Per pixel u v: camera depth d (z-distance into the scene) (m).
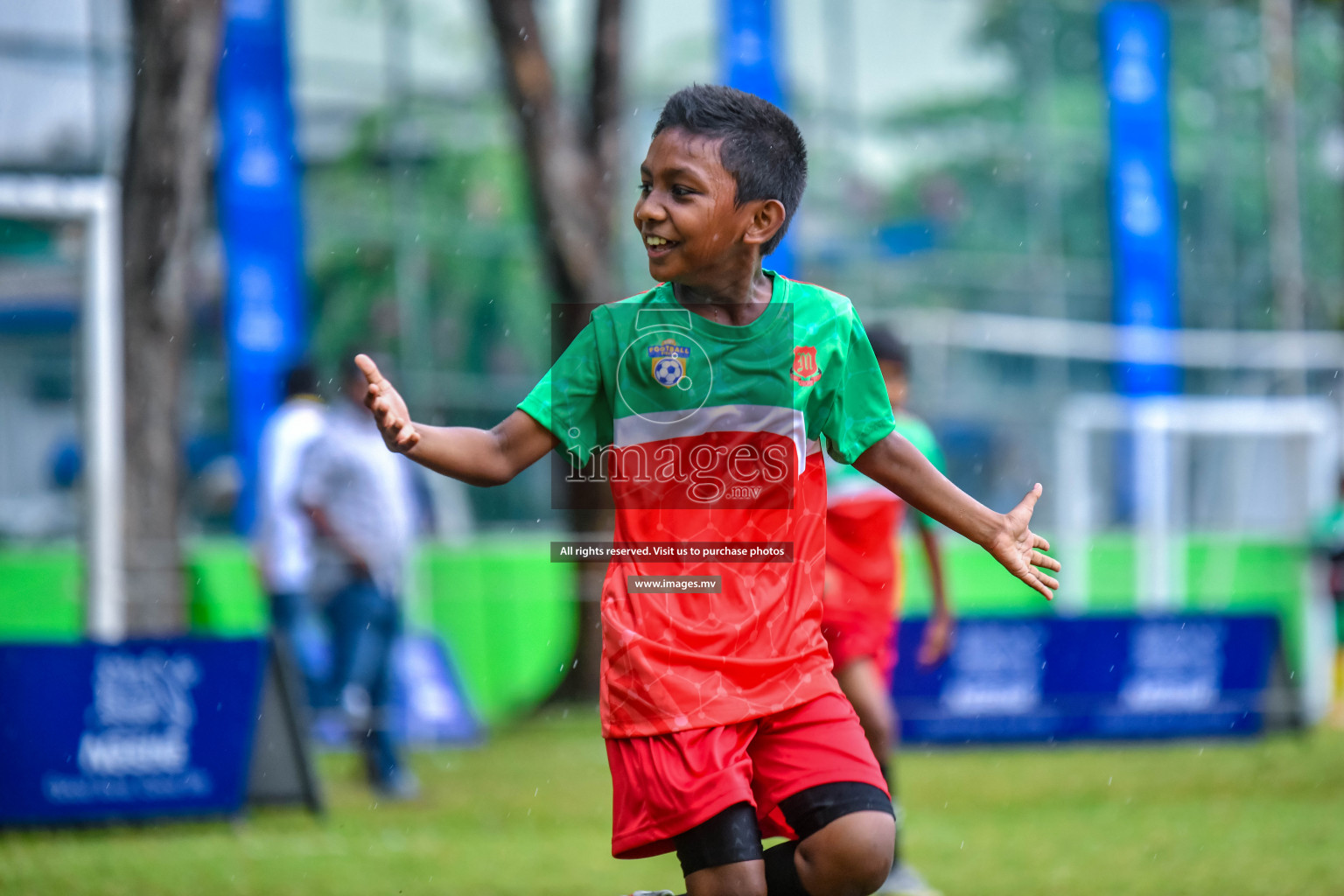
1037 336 58.06
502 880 18.20
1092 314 67.56
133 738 22.03
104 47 38.31
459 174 57.78
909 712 31.86
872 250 65.12
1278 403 51.16
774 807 9.47
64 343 49.84
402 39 56.12
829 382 9.79
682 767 9.16
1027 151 68.38
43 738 21.56
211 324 48.69
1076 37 71.94
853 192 65.44
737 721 9.23
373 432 26.78
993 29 69.94
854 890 9.16
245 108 39.38
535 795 25.94
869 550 17.88
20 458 49.56
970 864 19.16
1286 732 34.12
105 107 38.38
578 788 27.03
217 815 22.34
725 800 9.00
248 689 22.84
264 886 17.55
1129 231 54.28
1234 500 54.53
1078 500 48.12
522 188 58.31
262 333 39.25
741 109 9.46
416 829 22.22
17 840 20.72
